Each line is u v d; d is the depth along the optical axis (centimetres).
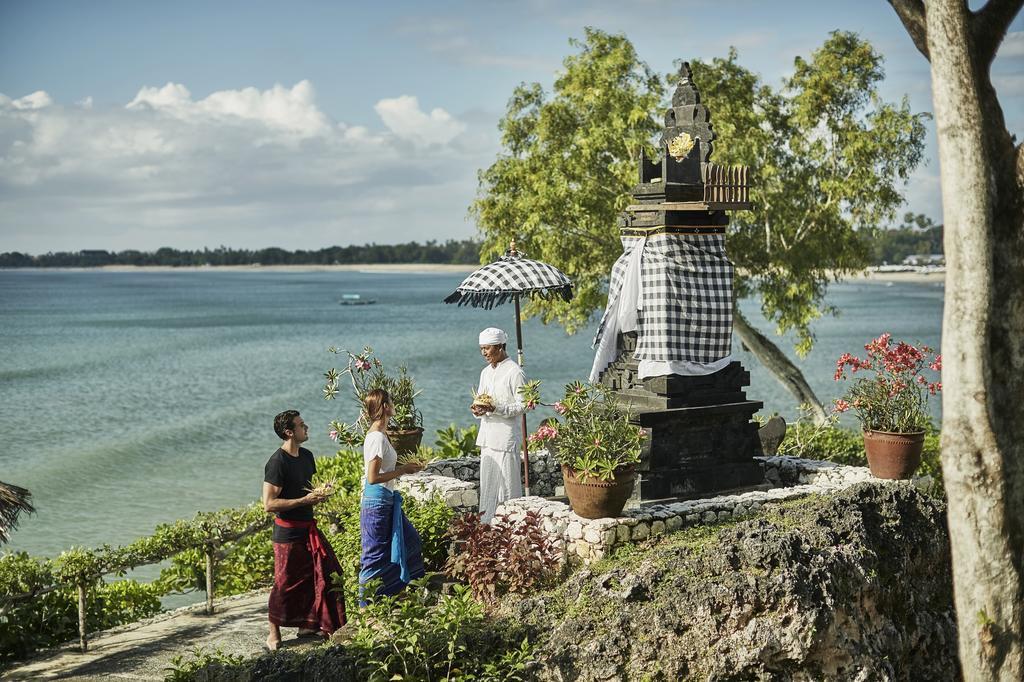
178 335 10062
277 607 858
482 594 758
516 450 977
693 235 1062
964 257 534
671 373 1038
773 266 2188
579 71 2181
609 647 605
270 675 620
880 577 688
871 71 2133
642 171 1084
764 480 1137
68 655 911
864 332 9581
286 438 867
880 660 629
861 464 1474
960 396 535
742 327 2222
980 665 538
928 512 759
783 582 607
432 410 4281
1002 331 541
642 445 1008
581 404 852
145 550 988
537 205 2108
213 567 1065
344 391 5316
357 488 1195
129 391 5344
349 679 608
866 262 2208
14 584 927
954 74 539
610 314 1104
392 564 830
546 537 792
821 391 4759
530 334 10900
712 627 599
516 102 2295
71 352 7962
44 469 3075
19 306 16912
